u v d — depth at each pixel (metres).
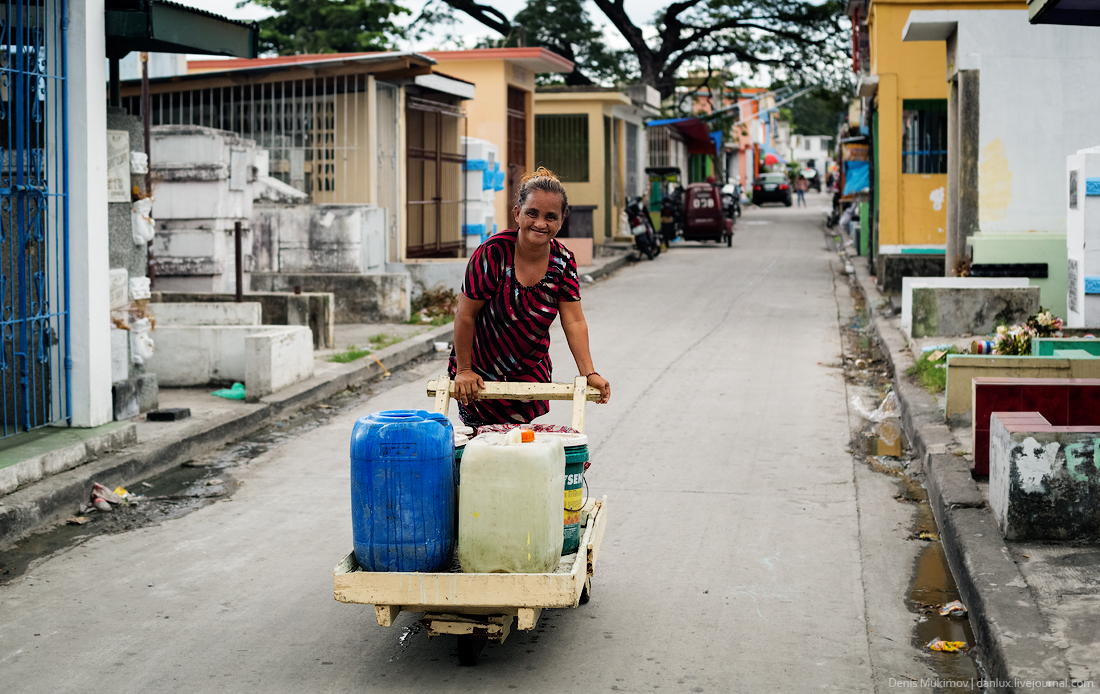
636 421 9.31
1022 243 12.63
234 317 11.02
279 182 15.70
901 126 17.52
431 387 4.85
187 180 13.11
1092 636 4.25
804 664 4.50
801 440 8.61
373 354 12.03
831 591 5.37
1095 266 9.98
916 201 17.58
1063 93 13.40
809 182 84.88
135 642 4.80
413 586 4.07
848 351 12.87
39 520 6.44
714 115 41.06
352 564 4.28
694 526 6.44
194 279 13.20
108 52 8.52
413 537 4.09
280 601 5.30
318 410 9.98
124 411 8.55
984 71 13.45
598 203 27.92
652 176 32.66
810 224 39.97
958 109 13.81
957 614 5.00
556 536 4.16
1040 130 13.47
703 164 49.06
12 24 7.30
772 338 13.86
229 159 13.46
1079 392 6.61
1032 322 9.27
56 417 7.67
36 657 4.64
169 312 11.09
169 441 7.96
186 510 6.88
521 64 23.06
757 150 71.81
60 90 7.47
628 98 28.78
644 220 25.88
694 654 4.62
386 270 16.55
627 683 4.33
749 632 4.86
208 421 8.66
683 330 14.62
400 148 16.69
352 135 16.02
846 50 35.94
